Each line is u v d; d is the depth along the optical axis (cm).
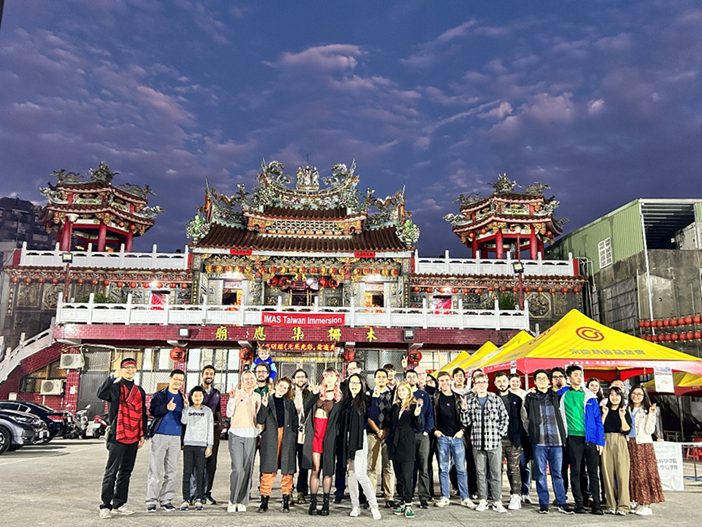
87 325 2747
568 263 3644
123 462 830
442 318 2888
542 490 907
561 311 3575
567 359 1247
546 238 3959
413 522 800
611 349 1277
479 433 934
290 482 895
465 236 4125
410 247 3466
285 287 3556
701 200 3225
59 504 899
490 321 2892
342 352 3081
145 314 2783
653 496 898
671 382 1327
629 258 3216
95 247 4334
